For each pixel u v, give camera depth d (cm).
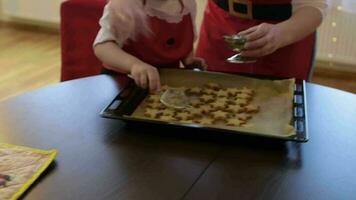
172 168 85
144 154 89
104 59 123
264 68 145
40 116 102
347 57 279
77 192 78
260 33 118
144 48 131
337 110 108
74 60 202
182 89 113
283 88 112
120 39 127
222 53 148
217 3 147
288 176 83
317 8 136
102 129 98
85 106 107
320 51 282
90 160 87
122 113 100
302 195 78
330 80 287
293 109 103
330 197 78
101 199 76
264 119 100
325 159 88
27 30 366
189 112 101
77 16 196
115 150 90
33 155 87
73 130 97
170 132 96
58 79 285
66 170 83
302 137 90
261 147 92
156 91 110
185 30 136
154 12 129
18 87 272
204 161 87
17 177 80
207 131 95
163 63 133
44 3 352
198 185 80
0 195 75
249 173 84
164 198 77
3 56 318
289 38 126
